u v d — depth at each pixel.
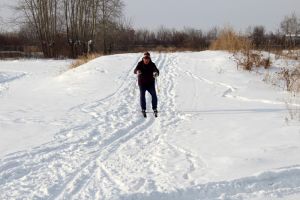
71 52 47.44
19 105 13.71
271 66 17.59
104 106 12.87
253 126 8.95
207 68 18.72
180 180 6.10
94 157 7.67
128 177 6.45
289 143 7.26
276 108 10.81
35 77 24.77
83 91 16.09
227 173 6.18
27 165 7.25
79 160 7.49
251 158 6.66
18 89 19.50
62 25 48.84
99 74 19.20
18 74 27.48
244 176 5.89
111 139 8.95
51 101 14.32
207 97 13.30
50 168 7.09
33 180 6.53
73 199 5.70
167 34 51.97
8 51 49.44
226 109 11.30
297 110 10.20
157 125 10.12
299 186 5.65
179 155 7.45
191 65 19.91
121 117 11.20
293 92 12.83
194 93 14.11
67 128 9.95
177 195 5.57
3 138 9.16
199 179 6.07
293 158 6.45
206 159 7.05
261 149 7.10
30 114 11.93
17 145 8.55
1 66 33.34
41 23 47.28
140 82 11.19
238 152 7.16
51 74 25.52
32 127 10.16
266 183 5.75
